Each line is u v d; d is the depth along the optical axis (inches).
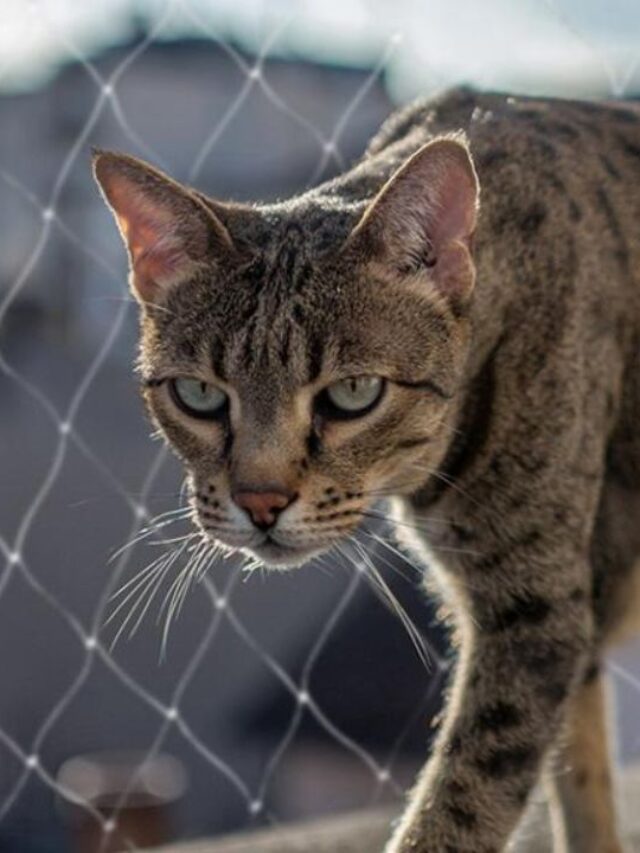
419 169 29.2
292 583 53.4
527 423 29.8
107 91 38.0
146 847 41.7
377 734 50.1
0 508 56.5
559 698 30.0
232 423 29.2
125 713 55.4
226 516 29.2
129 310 44.8
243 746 55.5
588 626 30.1
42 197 62.5
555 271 30.2
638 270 31.3
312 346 29.0
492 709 29.9
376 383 29.2
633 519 32.0
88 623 53.9
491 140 31.1
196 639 54.3
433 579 31.6
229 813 55.2
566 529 29.9
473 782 29.8
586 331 30.3
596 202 31.2
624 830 35.4
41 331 61.0
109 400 58.6
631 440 31.6
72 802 43.0
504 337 30.0
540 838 35.4
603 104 32.9
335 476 29.2
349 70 60.1
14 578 54.4
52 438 58.4
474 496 30.0
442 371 29.5
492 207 30.3
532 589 29.9
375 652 51.0
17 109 64.1
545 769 30.8
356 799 55.0
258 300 29.3
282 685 54.3
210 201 30.7
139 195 29.8
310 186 41.7
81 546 55.2
